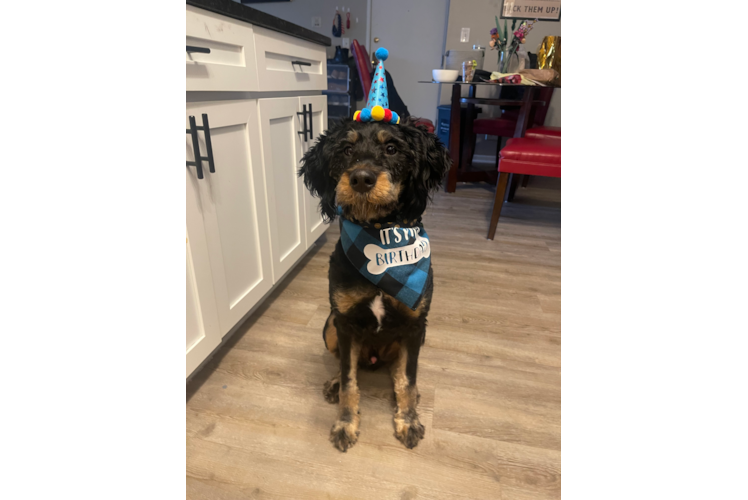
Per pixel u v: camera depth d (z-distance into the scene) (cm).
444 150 130
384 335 128
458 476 118
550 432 133
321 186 137
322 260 255
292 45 187
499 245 283
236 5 136
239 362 163
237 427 133
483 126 443
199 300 135
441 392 150
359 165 110
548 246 283
